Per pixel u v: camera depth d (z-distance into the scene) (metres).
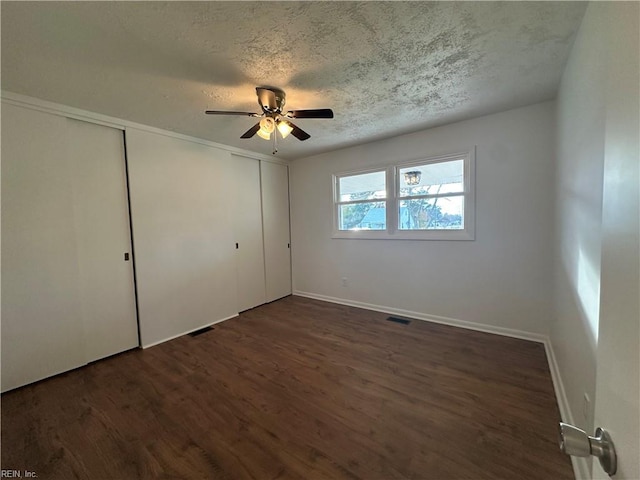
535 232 2.79
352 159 4.04
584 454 0.52
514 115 2.81
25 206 2.28
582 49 1.53
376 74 2.07
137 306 2.97
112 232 2.80
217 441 1.66
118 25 1.49
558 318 2.25
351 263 4.22
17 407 2.01
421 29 1.59
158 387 2.23
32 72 1.92
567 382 1.80
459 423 1.75
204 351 2.85
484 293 3.12
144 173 2.98
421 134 3.40
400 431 1.70
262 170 4.40
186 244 3.36
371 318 3.68
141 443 1.66
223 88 2.21
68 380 2.36
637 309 0.43
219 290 3.71
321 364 2.53
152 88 2.18
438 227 3.45
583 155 1.52
